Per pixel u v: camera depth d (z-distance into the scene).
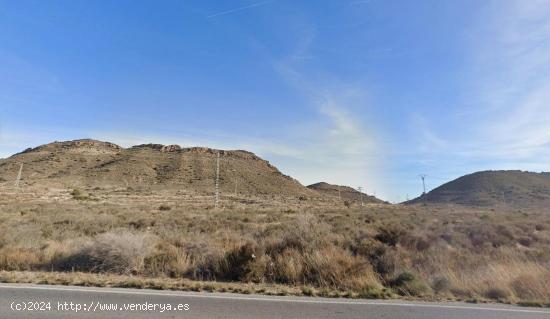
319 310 7.25
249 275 10.61
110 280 9.81
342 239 14.50
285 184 141.88
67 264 11.72
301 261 11.14
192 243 13.43
